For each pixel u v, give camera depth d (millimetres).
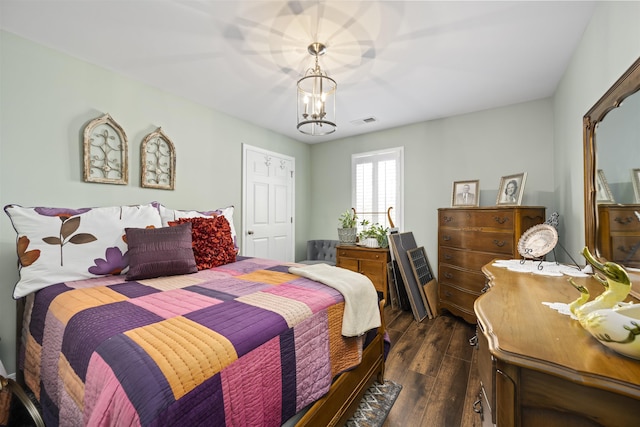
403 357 2150
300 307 1255
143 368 776
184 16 1668
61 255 1645
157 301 1302
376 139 3957
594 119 1514
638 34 1132
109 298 1346
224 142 3254
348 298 1492
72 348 1013
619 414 581
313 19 1689
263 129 3791
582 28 1754
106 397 755
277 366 1055
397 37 1856
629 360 635
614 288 757
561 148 2438
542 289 1201
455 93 2721
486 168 3119
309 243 4289
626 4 1235
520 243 1864
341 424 1358
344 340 1447
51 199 1991
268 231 3844
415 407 1603
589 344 710
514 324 832
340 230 3896
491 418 792
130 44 1952
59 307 1283
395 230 3473
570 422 627
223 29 1789
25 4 1557
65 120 2055
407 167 3676
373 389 1754
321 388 1243
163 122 2660
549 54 2049
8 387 1323
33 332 1438
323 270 1877
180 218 2289
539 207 2527
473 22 1709
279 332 1092
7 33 1802
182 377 779
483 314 916
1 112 1787
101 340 934
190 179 2896
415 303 2961
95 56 2098
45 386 1225
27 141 1886
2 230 1788
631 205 1120
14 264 1830
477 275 2645
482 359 969
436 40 1890
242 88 2633
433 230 3477
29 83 1893
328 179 4441
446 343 2391
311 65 2219
